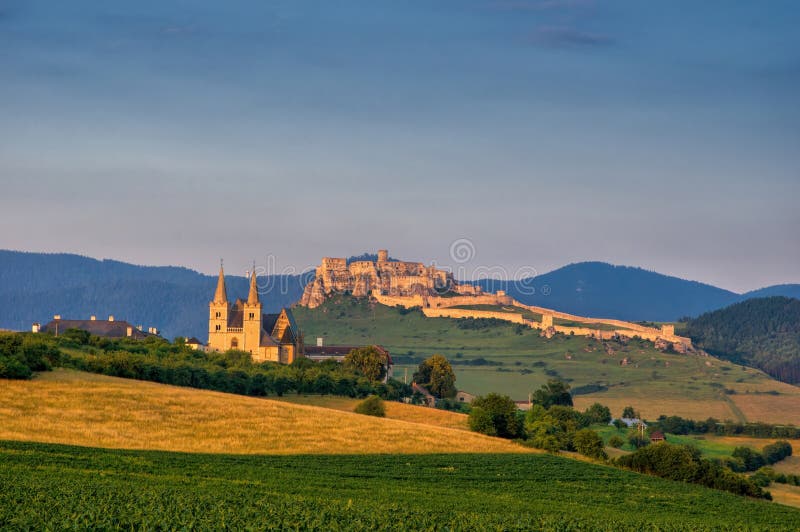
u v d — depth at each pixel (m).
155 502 114.06
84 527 99.69
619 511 151.38
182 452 169.12
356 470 167.12
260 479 146.88
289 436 191.75
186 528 101.25
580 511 144.38
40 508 106.69
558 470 187.75
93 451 159.00
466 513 126.94
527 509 140.38
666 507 161.75
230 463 161.50
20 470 135.75
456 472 175.38
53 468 139.50
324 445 188.00
